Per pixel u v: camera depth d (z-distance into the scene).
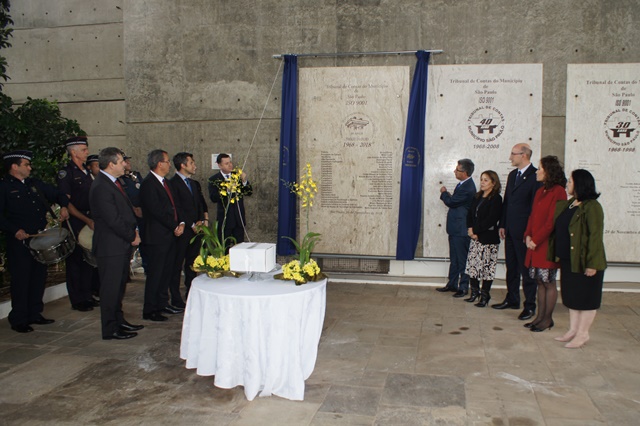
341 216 7.09
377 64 6.93
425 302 6.09
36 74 9.31
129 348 4.61
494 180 5.69
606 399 3.52
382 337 4.87
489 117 6.70
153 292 5.44
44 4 9.16
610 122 6.54
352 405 3.44
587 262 4.28
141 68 7.55
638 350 4.48
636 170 6.52
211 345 3.69
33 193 5.29
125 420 3.26
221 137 7.39
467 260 6.08
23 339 4.87
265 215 7.33
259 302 3.47
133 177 6.80
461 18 6.70
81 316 5.66
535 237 4.79
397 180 6.94
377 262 7.20
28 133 6.64
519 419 3.23
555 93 6.61
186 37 7.39
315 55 7.00
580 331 4.52
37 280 5.32
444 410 3.36
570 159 6.62
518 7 6.61
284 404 3.46
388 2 6.83
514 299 5.77
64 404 3.49
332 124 7.02
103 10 8.99
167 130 7.54
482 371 4.02
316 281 3.86
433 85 6.79
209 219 7.46
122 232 4.75
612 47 6.49
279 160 7.18
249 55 7.24
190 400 3.54
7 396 3.62
